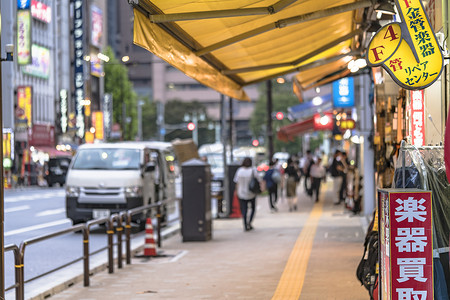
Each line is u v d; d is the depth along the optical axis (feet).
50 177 225.35
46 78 298.56
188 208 69.72
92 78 350.43
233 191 97.14
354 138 93.56
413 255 24.88
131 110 346.54
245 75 52.06
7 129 153.38
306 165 144.46
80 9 298.35
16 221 92.73
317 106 122.93
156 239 70.44
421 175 26.25
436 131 36.91
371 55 30.12
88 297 40.52
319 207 114.21
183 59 35.86
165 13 30.27
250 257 56.24
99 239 73.05
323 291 39.93
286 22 35.94
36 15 287.07
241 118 630.74
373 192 88.33
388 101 46.47
